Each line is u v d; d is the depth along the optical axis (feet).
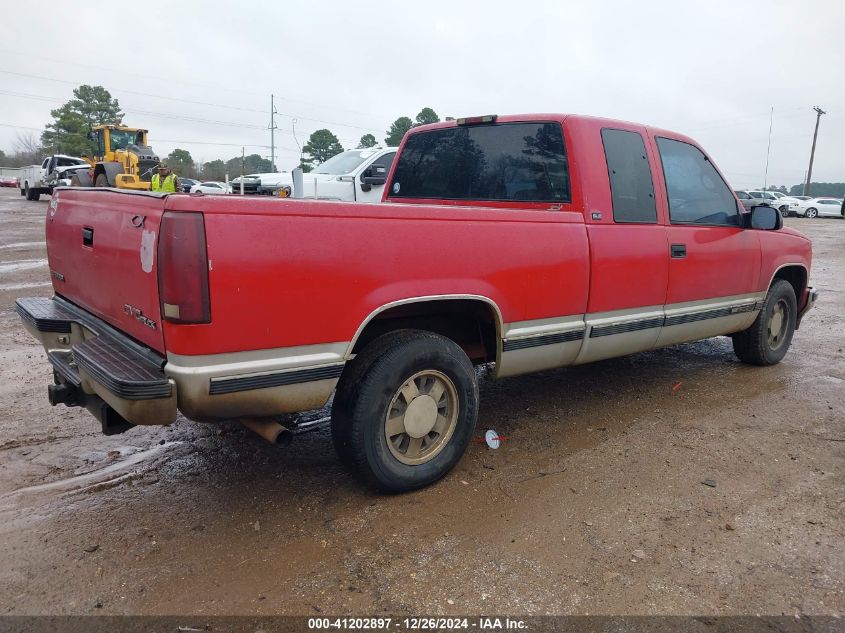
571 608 8.83
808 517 11.28
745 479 12.67
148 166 81.76
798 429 15.26
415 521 10.92
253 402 9.62
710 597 9.12
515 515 11.18
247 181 40.57
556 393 17.75
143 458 13.30
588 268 13.65
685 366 20.62
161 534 10.45
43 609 8.64
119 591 9.02
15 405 16.01
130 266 9.75
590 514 11.25
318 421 15.51
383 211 10.50
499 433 14.84
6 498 11.53
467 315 13.26
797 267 20.66
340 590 9.09
